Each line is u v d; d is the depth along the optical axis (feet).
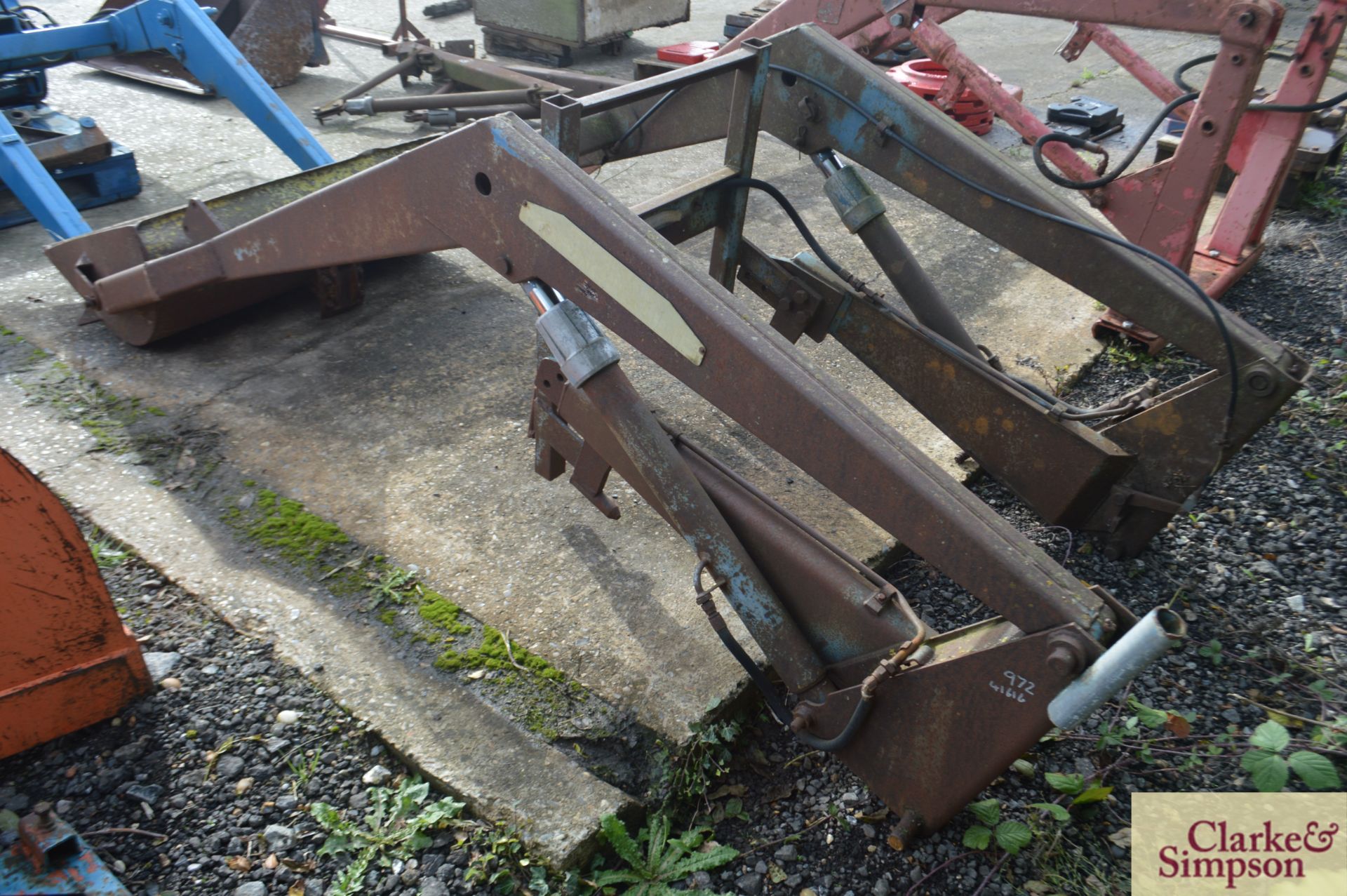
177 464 10.75
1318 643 9.37
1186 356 14.08
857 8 14.85
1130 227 12.67
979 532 5.91
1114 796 7.84
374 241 8.75
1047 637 5.70
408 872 6.88
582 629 8.87
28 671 7.13
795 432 6.39
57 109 21.38
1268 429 12.68
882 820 7.52
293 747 7.70
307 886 6.75
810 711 7.10
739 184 9.55
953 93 14.98
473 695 8.18
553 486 10.77
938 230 18.06
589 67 26.94
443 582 9.36
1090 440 9.19
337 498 10.39
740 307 6.56
